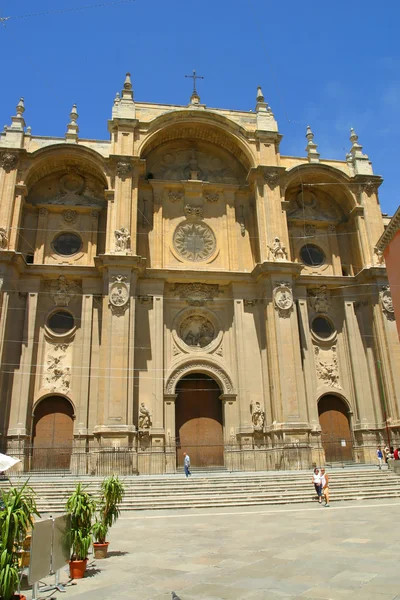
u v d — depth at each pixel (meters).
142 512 18.92
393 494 21.61
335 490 22.25
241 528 14.65
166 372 30.88
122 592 8.30
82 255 32.69
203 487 21.95
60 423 29.19
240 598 7.61
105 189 34.09
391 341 31.67
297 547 11.40
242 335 31.94
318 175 36.00
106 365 27.83
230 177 36.81
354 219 36.06
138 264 30.28
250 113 36.84
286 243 32.94
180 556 10.95
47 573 8.38
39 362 29.67
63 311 31.20
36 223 32.91
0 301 28.16
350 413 32.31
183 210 35.03
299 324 32.84
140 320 30.95
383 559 9.84
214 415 31.78
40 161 32.28
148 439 28.53
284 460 27.88
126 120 33.50
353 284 34.53
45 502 19.50
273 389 29.97
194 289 33.06
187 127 35.50
